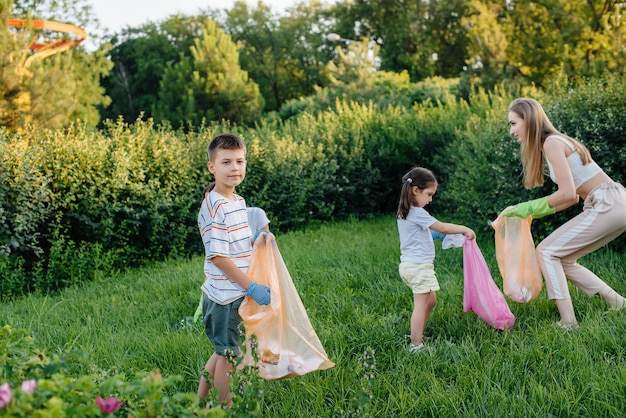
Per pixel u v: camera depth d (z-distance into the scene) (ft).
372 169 39.09
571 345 13.17
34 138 28.04
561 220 23.71
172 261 27.84
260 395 9.70
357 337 14.92
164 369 13.69
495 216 26.99
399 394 11.55
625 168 23.11
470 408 10.98
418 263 14.89
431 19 146.61
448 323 15.75
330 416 11.28
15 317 18.62
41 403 6.70
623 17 46.14
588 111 23.85
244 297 10.98
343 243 27.55
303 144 37.22
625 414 10.38
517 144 24.90
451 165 36.70
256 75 156.15
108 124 30.35
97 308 19.30
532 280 16.01
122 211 27.40
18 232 24.08
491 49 64.49
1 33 48.34
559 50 74.95
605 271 19.19
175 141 30.86
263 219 12.33
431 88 71.82
